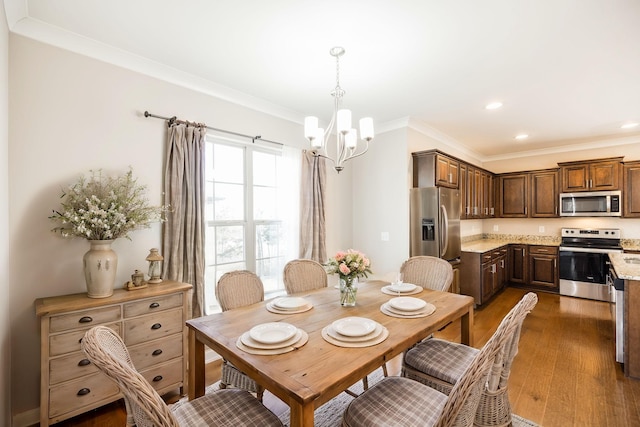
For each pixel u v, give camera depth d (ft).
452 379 5.35
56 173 6.84
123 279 7.79
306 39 7.10
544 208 17.21
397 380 5.02
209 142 9.68
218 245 9.86
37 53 6.62
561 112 11.77
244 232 10.54
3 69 5.67
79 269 7.13
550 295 16.15
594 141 16.19
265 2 5.87
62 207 6.88
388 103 10.98
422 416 4.19
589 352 9.53
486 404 4.81
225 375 6.13
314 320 5.72
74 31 6.81
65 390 6.02
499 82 9.25
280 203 11.62
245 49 7.54
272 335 4.84
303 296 7.40
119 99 7.75
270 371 3.91
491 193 18.71
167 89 8.61
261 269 11.05
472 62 8.09
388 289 7.90
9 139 6.26
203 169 9.06
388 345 4.64
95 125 7.39
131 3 5.89
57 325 5.95
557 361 8.98
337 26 6.61
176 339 7.48
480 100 10.66
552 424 6.30
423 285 8.77
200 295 8.78
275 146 11.33
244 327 5.38
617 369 8.48
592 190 15.52
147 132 8.23
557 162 17.65
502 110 11.62
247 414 4.35
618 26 6.49
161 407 2.85
